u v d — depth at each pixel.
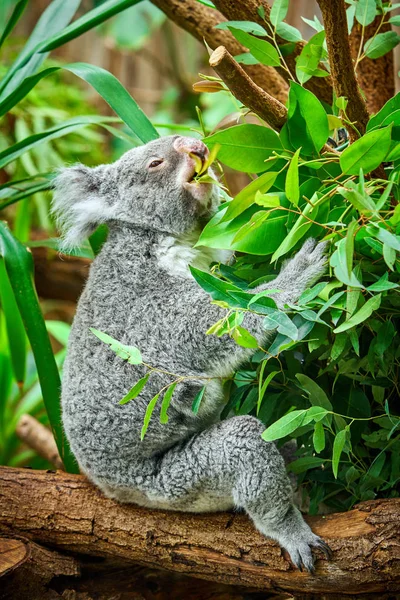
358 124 3.10
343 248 2.54
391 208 2.91
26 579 3.44
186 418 3.41
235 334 2.76
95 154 7.69
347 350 3.08
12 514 3.51
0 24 8.67
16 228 6.36
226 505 3.29
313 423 3.15
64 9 4.64
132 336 3.44
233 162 2.91
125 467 3.39
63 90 8.06
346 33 2.89
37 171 6.96
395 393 3.30
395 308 3.03
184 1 4.52
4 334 5.77
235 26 3.40
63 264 6.84
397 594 3.00
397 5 3.55
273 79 4.56
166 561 3.30
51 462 5.38
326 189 2.95
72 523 3.46
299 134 2.90
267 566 3.10
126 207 3.73
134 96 10.01
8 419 5.77
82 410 3.45
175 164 3.68
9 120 7.18
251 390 3.35
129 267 3.61
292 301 2.99
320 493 3.35
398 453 3.16
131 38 8.63
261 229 2.95
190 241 3.78
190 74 9.76
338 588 3.01
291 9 7.65
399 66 6.35
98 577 3.61
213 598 3.54
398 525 2.94
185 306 3.39
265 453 3.12
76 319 3.66
